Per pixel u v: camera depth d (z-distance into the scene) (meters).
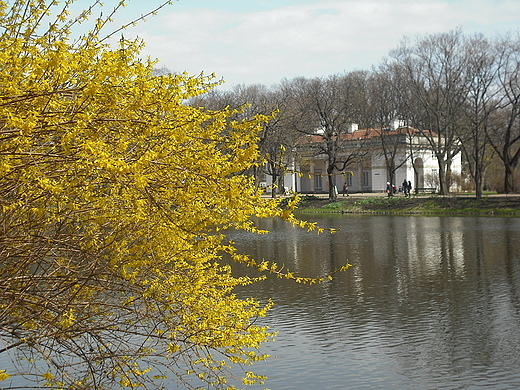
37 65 4.82
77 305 6.20
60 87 5.28
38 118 4.88
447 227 35.59
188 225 5.62
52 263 6.11
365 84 60.28
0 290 5.64
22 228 5.79
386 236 32.00
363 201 52.88
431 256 24.09
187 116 5.39
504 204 44.81
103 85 4.99
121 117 5.22
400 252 25.59
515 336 12.89
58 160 4.79
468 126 56.12
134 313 6.59
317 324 14.10
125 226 5.73
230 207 5.49
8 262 5.92
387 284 18.59
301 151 54.59
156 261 6.00
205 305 6.55
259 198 5.52
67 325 5.76
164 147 5.17
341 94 55.78
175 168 5.20
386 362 11.42
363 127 71.19
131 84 5.26
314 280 6.46
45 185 4.71
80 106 4.93
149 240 5.57
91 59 5.18
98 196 5.52
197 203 5.56
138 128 5.17
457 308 15.36
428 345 12.43
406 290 17.64
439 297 16.62
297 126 53.94
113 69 4.83
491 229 33.44
